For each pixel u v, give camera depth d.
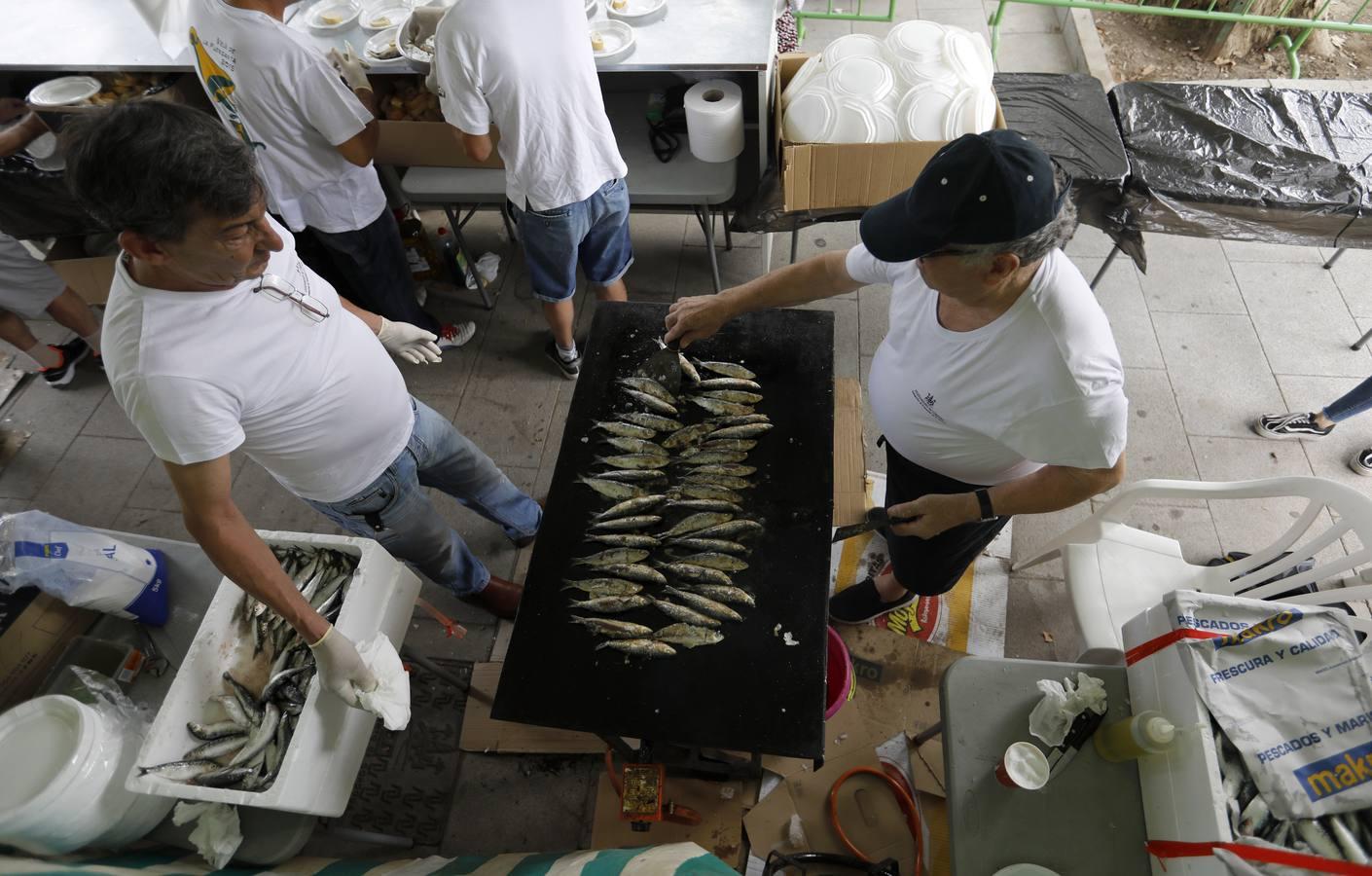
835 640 2.25
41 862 1.33
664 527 1.79
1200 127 2.85
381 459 1.90
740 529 1.77
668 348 2.09
